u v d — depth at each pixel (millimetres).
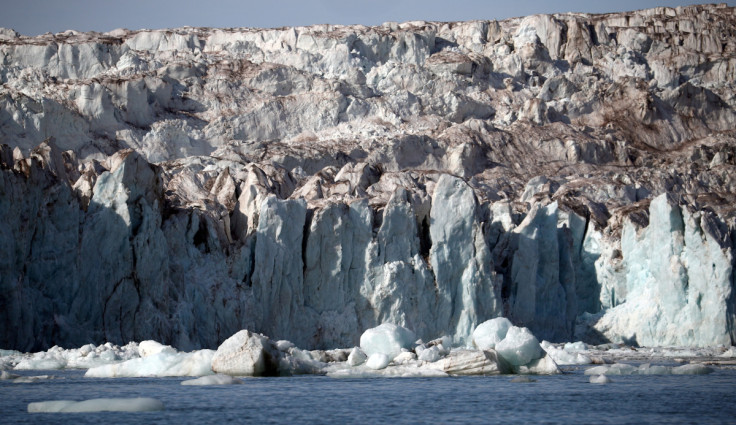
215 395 60531
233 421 50594
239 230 119750
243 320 109500
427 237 124312
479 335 80375
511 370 75812
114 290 101312
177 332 102875
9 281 92438
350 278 117812
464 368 74125
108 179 103688
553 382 69812
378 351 80875
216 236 112812
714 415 53969
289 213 114562
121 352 86750
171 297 105875
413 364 77062
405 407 56156
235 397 59625
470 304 119875
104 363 83000
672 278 123875
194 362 73812
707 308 121812
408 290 117938
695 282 122812
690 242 123688
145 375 73562
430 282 119312
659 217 125812
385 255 119250
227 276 111875
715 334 120875
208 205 116500
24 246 96125
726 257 121188
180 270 106875
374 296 117062
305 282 116188
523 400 59469
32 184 97938
